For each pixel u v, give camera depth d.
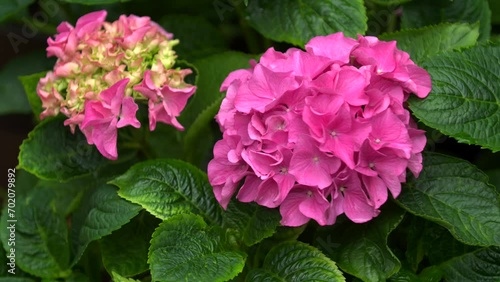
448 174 0.78
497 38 0.84
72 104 0.81
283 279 0.76
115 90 0.79
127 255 0.83
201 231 0.77
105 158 0.86
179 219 0.77
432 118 0.75
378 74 0.74
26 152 0.84
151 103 0.80
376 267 0.76
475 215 0.76
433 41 0.82
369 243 0.77
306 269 0.76
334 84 0.73
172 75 0.81
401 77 0.74
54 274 0.85
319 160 0.72
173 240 0.76
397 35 0.83
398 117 0.74
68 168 0.85
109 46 0.81
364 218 0.74
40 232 0.86
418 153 0.75
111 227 0.79
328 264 0.75
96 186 0.85
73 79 0.82
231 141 0.75
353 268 0.76
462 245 0.81
